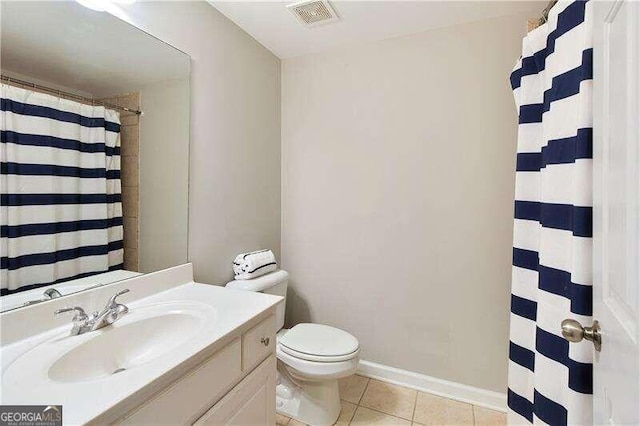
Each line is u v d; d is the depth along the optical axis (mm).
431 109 1794
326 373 1450
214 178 1631
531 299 1258
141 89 1282
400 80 1861
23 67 949
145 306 1167
